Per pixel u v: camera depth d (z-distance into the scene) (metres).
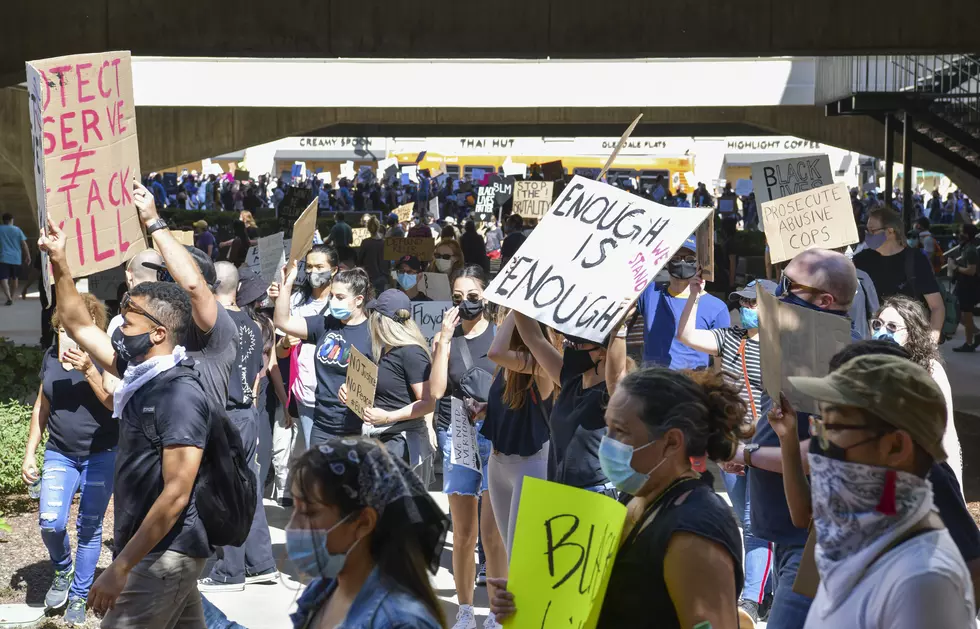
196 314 4.49
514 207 17.62
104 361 4.37
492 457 5.28
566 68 29.27
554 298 4.16
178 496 3.83
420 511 2.40
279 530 7.87
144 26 15.37
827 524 2.33
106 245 4.29
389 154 57.09
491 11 15.64
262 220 33.75
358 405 6.11
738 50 15.67
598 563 2.62
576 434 4.30
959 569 2.16
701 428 2.71
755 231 29.91
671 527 2.61
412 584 2.36
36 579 6.75
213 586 6.55
